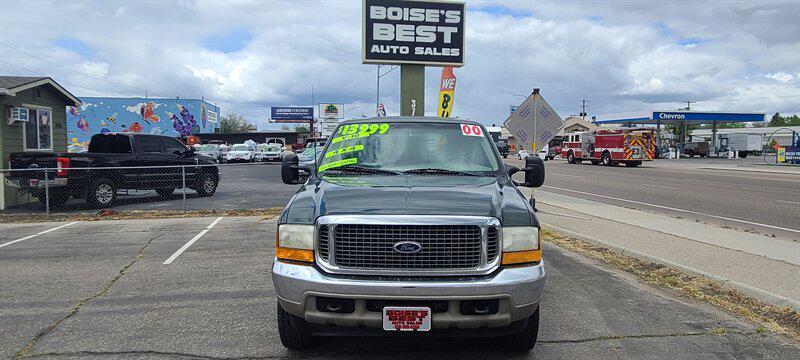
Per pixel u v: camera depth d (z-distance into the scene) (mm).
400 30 15719
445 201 3977
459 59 16078
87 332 4926
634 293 6223
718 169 34062
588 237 9328
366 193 4176
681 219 11703
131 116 63656
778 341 4789
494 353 4461
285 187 18797
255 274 7039
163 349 4527
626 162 38094
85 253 8383
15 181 13305
